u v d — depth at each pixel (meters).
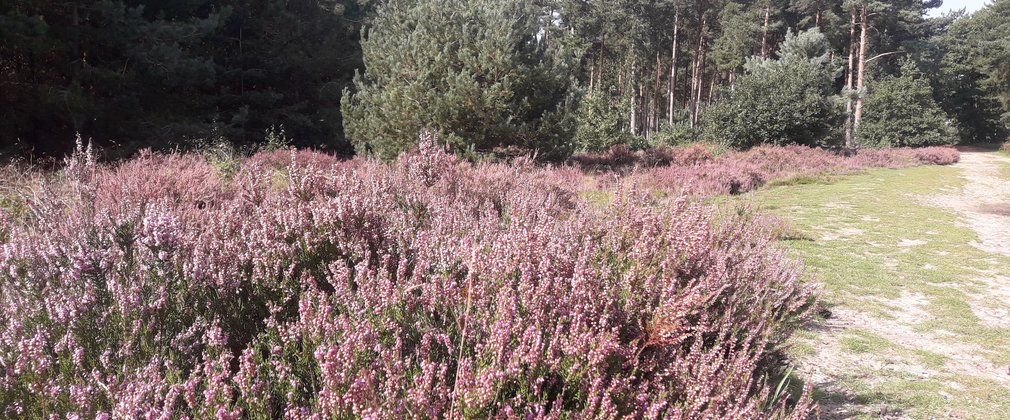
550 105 18.20
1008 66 60.97
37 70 17.12
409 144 16.56
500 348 2.17
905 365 4.98
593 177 16.55
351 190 4.14
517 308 2.58
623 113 28.89
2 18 13.89
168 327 2.54
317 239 3.27
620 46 55.88
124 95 17.61
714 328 3.22
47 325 2.38
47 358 2.18
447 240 3.51
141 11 17.56
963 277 8.40
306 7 26.98
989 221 14.22
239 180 4.76
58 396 2.06
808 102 31.27
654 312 2.70
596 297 2.81
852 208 15.12
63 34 16.06
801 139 31.98
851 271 8.37
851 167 27.69
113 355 2.32
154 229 2.84
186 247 3.11
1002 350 5.51
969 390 4.51
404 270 2.98
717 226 5.61
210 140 18.38
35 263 2.78
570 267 3.15
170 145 17.52
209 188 6.71
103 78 16.69
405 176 6.62
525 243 3.07
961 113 65.81
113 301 2.53
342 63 26.31
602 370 2.29
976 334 5.95
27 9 16.12
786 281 5.41
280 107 25.16
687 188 3.83
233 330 2.76
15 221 4.27
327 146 25.41
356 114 19.38
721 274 3.78
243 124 21.69
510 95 17.00
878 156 32.94
